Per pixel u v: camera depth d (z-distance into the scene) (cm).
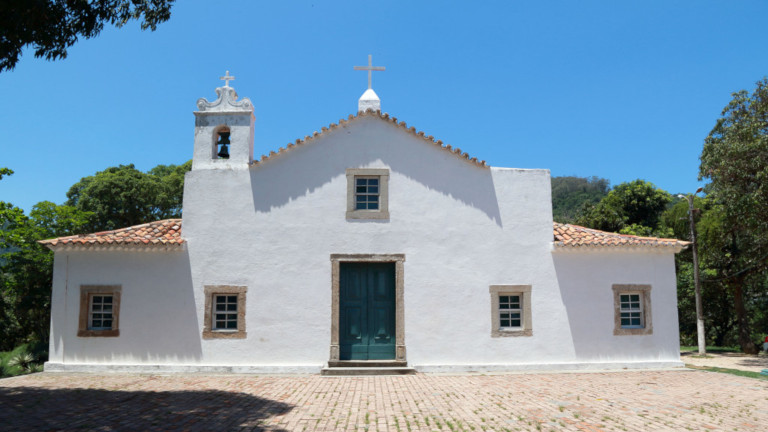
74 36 940
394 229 1359
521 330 1349
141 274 1312
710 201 2191
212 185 1360
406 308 1330
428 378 1217
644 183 3275
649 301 1388
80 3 929
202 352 1295
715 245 2184
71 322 1288
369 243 1352
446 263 1355
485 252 1370
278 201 1359
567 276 1378
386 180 1376
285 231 1348
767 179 1480
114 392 1015
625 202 3256
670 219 2631
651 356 1372
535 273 1373
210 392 1026
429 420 795
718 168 1647
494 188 1398
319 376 1245
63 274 1303
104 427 732
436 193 1381
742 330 2195
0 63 871
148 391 1030
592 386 1105
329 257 1342
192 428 738
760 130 1590
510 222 1388
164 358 1288
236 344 1303
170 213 3089
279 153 1369
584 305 1370
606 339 1364
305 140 1373
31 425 736
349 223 1357
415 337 1322
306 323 1316
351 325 1341
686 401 947
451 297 1344
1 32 820
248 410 859
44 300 2231
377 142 1391
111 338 1287
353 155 1383
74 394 986
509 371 1316
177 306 1305
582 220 3331
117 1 970
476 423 777
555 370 1329
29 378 1185
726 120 1748
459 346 1329
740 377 1241
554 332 1355
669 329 1385
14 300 2361
